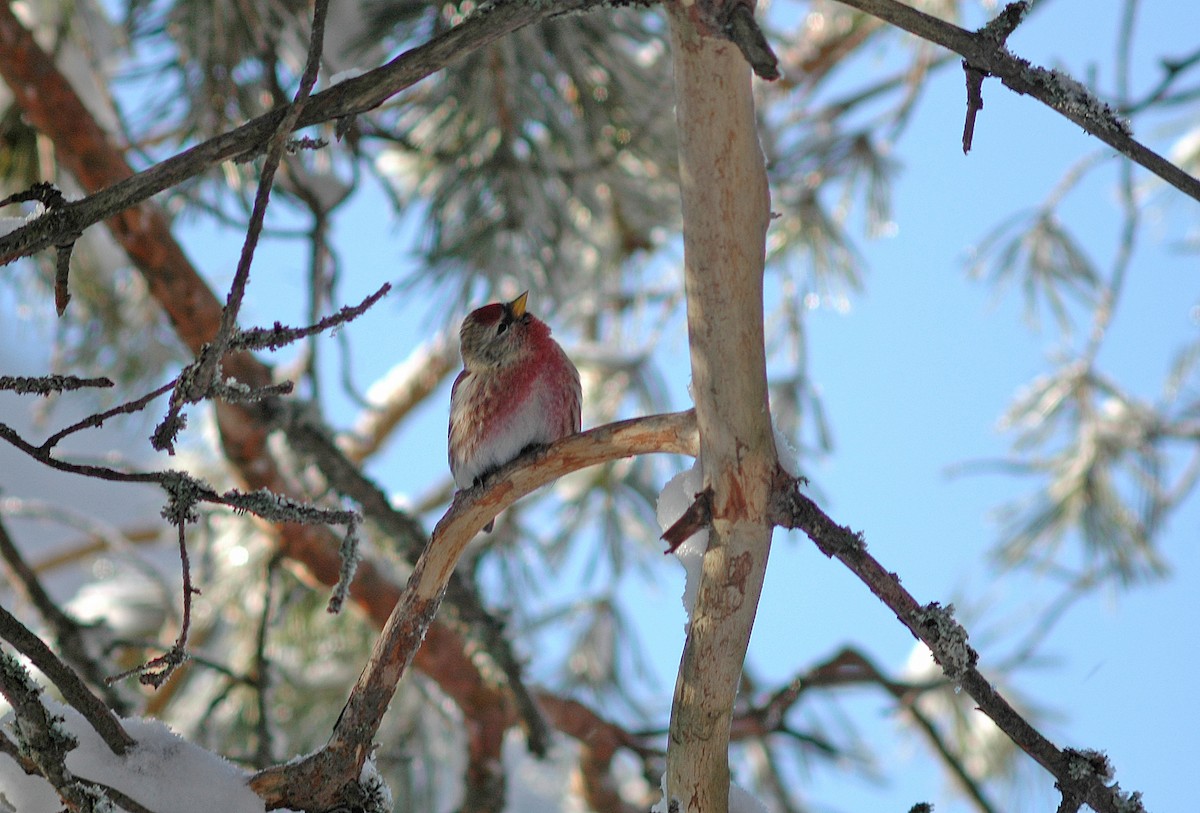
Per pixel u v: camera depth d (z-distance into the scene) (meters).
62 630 7.90
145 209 7.80
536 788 11.62
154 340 9.78
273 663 9.48
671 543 4.11
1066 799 4.12
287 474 8.98
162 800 4.35
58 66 8.27
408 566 8.20
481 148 8.07
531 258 8.20
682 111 3.70
